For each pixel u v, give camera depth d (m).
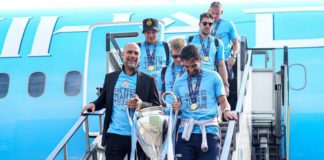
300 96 13.38
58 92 14.19
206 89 7.44
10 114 14.19
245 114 9.26
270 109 11.48
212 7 10.69
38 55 14.58
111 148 7.73
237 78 10.62
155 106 7.25
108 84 7.99
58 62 14.45
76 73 14.27
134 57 7.82
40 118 14.05
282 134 12.18
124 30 14.47
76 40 14.66
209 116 7.37
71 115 13.95
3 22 15.45
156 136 6.89
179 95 7.57
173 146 7.13
